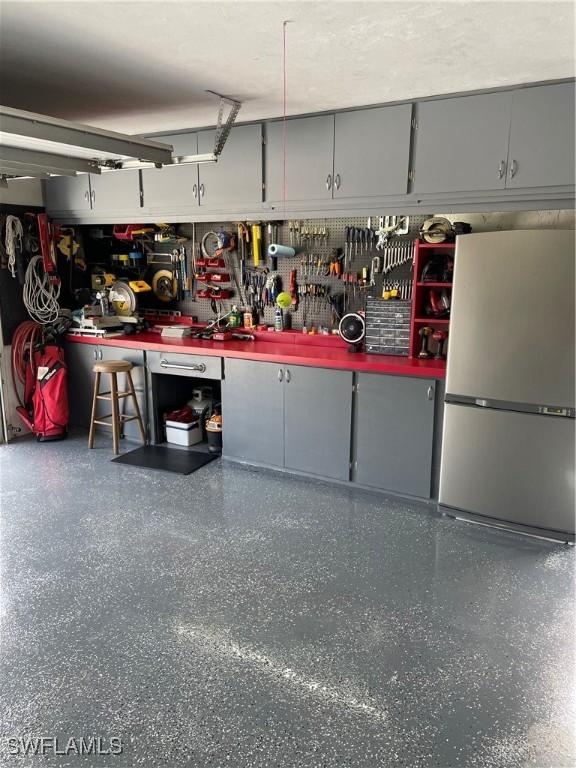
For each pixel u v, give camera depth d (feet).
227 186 13.46
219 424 14.53
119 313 16.51
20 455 14.61
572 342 9.48
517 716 6.41
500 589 8.86
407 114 11.09
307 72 9.43
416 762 5.82
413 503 12.00
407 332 12.48
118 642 7.59
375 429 12.15
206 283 15.87
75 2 6.73
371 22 7.33
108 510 11.50
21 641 7.59
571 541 10.15
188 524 10.93
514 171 10.29
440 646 7.56
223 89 10.48
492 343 10.11
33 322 15.98
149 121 13.12
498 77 9.67
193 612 8.22
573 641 7.68
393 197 11.56
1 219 15.25
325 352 13.17
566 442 9.82
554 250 9.36
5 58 8.82
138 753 5.92
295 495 12.32
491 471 10.56
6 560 9.57
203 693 6.72
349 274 13.57
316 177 12.30
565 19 7.22
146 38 7.93
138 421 15.21
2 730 6.19
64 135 8.33
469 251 10.11
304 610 8.29
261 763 5.80
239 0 6.67
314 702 6.59
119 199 15.23
